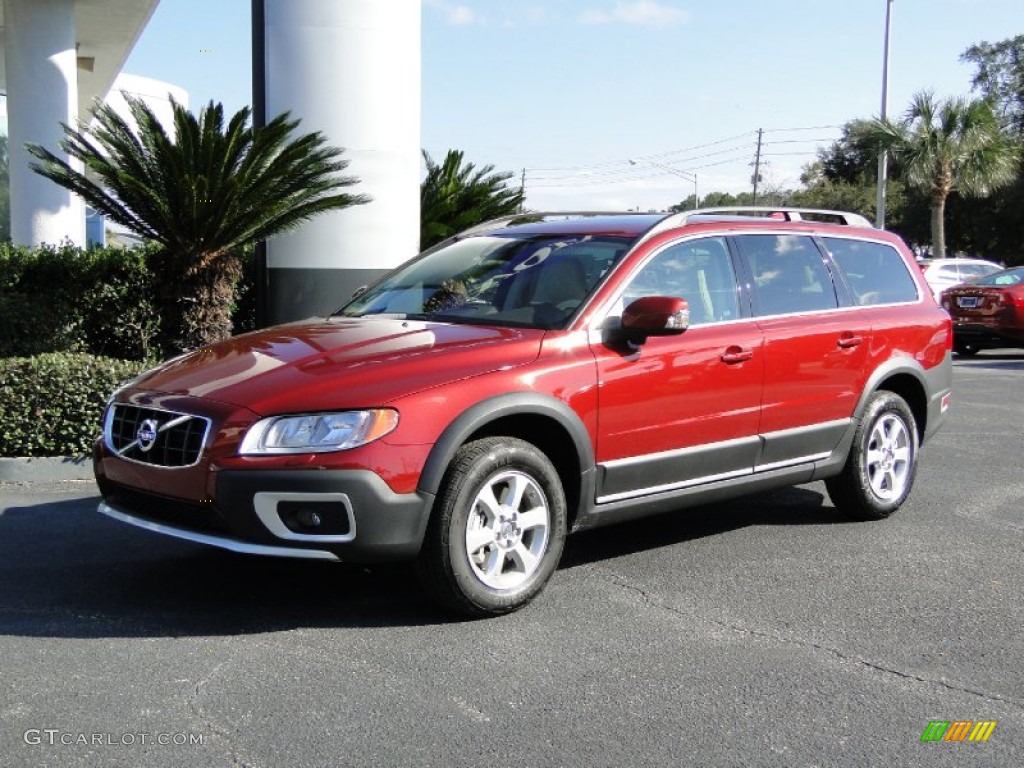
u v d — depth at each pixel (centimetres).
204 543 443
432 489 449
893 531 652
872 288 682
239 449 436
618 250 554
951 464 863
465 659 430
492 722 374
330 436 436
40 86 1736
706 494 568
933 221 3478
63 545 577
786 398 599
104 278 1055
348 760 344
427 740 359
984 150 3372
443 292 577
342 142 1077
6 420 721
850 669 431
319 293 1091
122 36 2264
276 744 353
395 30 1092
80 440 731
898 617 494
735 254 598
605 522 527
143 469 468
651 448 534
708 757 353
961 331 1803
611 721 378
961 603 516
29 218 1762
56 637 444
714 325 570
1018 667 437
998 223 4450
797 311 621
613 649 446
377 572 542
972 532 652
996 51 5288
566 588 528
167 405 467
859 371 646
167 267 988
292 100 1070
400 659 429
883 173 3475
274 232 985
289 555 434
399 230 1122
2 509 647
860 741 368
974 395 1284
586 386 502
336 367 466
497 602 473
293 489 429
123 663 418
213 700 386
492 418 466
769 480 601
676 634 466
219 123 937
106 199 966
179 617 471
